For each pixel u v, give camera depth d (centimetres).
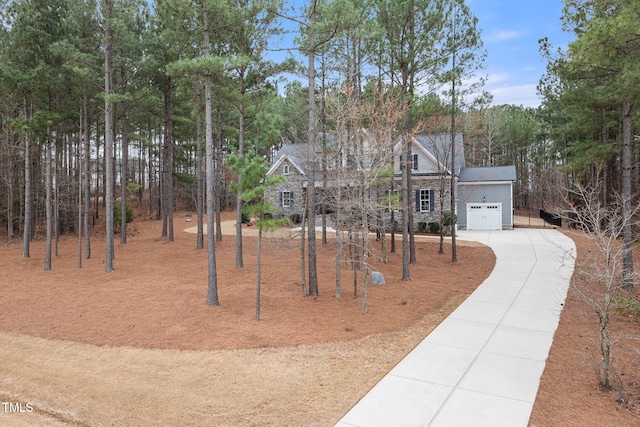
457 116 2186
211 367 793
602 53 1039
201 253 2117
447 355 852
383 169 1392
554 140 3931
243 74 1692
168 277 1562
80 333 980
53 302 1234
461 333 988
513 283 1502
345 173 1354
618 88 1250
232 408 645
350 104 1397
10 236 2545
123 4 1834
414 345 909
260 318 1074
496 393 685
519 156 5859
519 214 5247
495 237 2670
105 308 1166
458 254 2122
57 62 2072
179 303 1202
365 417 615
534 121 5303
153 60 1964
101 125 3319
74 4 1895
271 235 2644
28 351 886
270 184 1022
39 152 2783
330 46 1450
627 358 812
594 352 852
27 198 2009
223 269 1706
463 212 3225
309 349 877
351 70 1658
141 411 641
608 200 2531
